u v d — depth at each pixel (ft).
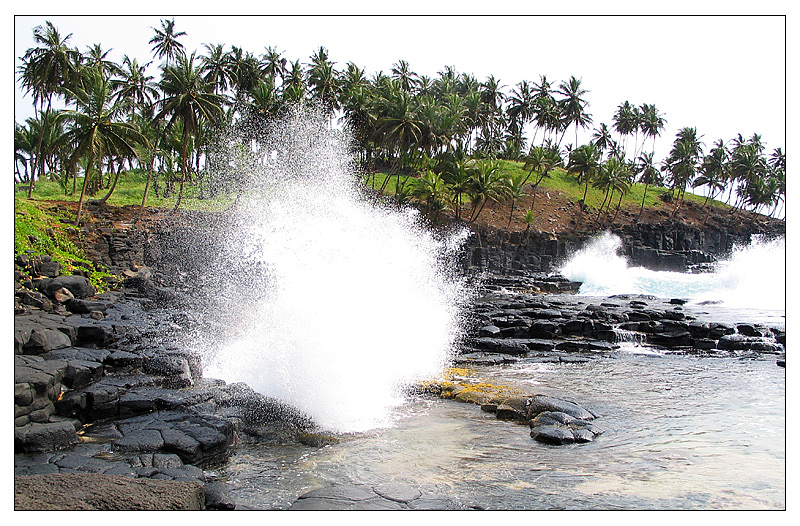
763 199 232.32
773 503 16.42
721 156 233.35
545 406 26.21
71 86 116.47
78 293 42.98
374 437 23.13
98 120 88.69
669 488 17.62
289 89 128.98
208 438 19.83
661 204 227.81
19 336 25.58
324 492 16.81
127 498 12.94
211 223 88.43
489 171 160.66
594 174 205.57
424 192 150.30
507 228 175.94
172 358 27.61
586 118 221.87
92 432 20.61
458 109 168.86
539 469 19.47
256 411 24.29
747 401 29.63
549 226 185.78
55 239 69.56
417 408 27.94
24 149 135.03
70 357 26.30
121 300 50.55
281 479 18.40
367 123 145.59
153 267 87.20
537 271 165.17
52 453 18.39
